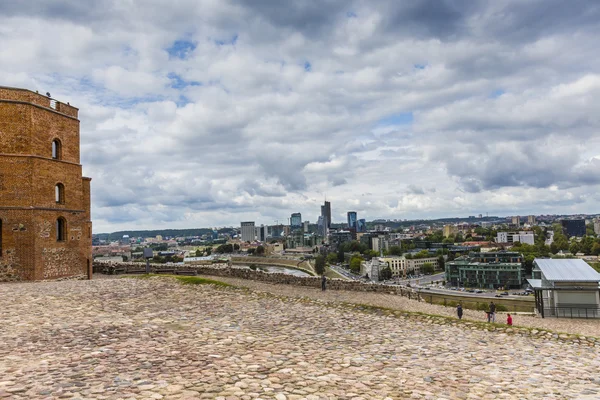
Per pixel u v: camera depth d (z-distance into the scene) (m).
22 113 34.97
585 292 40.47
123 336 14.62
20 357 11.59
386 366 12.84
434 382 11.42
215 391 9.21
